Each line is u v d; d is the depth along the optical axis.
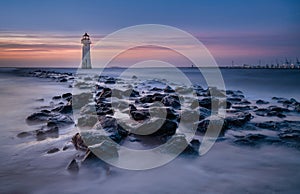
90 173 5.06
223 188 4.57
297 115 11.20
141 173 5.11
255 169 5.39
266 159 5.93
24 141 7.09
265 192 4.44
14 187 4.52
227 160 5.84
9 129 8.49
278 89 26.33
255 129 8.54
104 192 4.42
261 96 20.66
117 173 5.07
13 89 24.62
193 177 4.98
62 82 33.72
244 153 6.31
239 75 46.41
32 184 4.63
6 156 5.94
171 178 4.94
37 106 13.77
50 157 5.84
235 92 22.06
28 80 39.16
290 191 4.47
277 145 6.88
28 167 5.32
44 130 7.88
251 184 4.71
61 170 5.18
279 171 5.29
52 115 10.02
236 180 4.88
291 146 6.80
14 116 10.77
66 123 8.91
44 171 5.14
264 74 48.41
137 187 4.57
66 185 4.62
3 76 53.03
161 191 4.47
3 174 5.00
